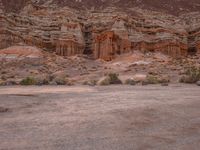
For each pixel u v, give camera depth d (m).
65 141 6.38
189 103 11.63
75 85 27.16
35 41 58.00
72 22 61.00
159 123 8.12
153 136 6.79
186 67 44.44
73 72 43.84
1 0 88.38
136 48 59.06
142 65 48.56
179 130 7.34
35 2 93.25
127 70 43.97
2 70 44.22
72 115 9.39
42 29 60.44
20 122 8.40
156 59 53.31
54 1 93.50
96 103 12.12
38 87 23.95
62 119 8.76
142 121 8.36
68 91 18.95
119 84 28.50
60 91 19.02
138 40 59.53
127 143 6.23
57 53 57.66
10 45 55.72
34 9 66.38
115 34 57.16
